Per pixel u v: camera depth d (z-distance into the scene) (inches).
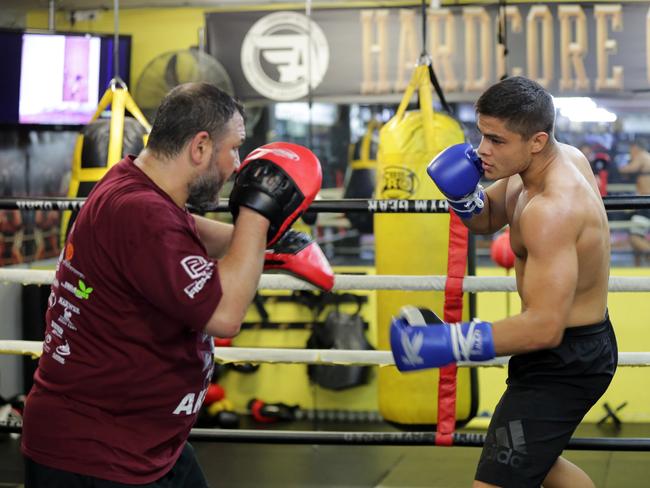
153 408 61.0
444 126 118.4
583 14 170.7
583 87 171.6
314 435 95.5
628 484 131.7
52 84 172.2
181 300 56.8
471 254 120.2
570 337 73.7
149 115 168.6
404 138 119.6
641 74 170.4
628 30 169.9
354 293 180.2
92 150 126.0
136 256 57.1
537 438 73.3
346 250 182.5
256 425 177.6
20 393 179.8
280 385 184.2
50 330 62.2
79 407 60.0
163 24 182.4
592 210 70.6
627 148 174.1
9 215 181.6
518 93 69.6
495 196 83.7
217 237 72.3
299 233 74.7
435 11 174.1
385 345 124.7
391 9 176.2
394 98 177.0
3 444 157.6
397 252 122.0
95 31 182.9
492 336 66.3
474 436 93.4
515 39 172.6
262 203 59.6
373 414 181.3
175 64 169.5
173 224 57.8
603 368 74.9
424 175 119.1
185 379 62.3
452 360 66.6
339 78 178.5
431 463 145.1
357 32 177.8
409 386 118.4
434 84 117.6
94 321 59.6
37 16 183.8
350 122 181.2
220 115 59.8
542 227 67.4
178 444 64.8
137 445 60.4
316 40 178.9
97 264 58.8
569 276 66.8
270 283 92.7
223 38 180.7
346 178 182.1
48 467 60.3
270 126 181.8
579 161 77.1
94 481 59.4
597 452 149.3
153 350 59.9
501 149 70.7
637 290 90.8
